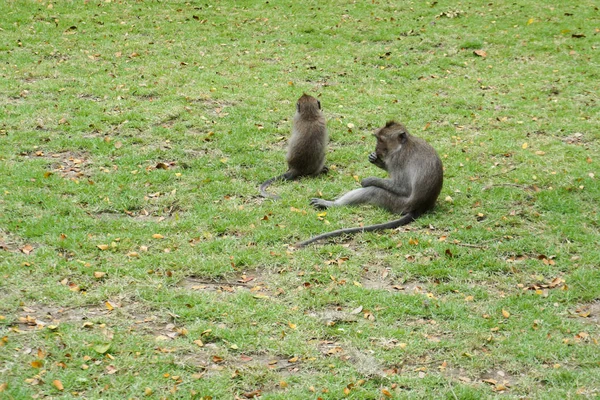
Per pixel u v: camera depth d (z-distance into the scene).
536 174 12.95
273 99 16.45
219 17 22.53
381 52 20.06
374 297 9.05
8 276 9.09
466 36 21.50
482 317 8.78
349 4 24.34
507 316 8.80
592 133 15.14
